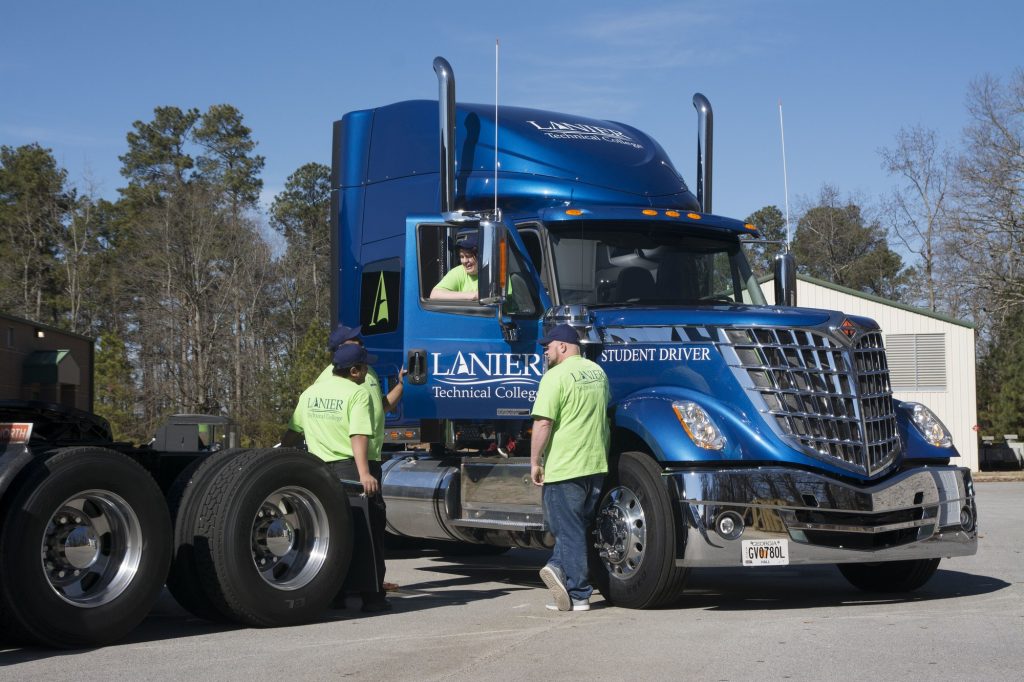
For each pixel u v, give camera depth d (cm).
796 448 773
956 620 709
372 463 816
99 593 656
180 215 6719
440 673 566
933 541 803
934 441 842
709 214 955
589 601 828
